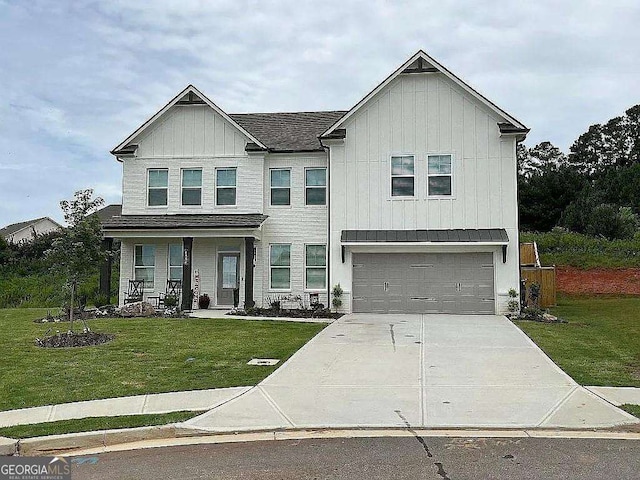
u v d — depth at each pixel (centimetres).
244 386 1005
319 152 2298
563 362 1193
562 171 5553
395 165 2166
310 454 687
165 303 2200
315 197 2311
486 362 1186
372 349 1336
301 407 881
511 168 2112
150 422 801
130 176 2375
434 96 2159
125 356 1263
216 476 620
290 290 2294
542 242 3725
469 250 2105
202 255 2334
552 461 655
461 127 2144
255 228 2144
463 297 2111
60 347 1363
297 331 1628
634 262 3325
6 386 1009
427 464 648
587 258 3447
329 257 2173
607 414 830
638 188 5447
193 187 2355
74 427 779
